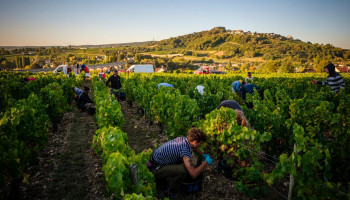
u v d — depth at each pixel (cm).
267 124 462
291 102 550
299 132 280
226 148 367
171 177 314
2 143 330
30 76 1642
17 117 387
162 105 616
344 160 273
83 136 608
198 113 528
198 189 342
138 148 537
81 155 487
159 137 614
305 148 291
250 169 312
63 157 475
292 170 266
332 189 245
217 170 402
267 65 7400
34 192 350
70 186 370
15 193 321
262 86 1091
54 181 383
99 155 484
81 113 866
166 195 318
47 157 473
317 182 257
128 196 201
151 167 334
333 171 287
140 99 816
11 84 922
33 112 438
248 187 319
